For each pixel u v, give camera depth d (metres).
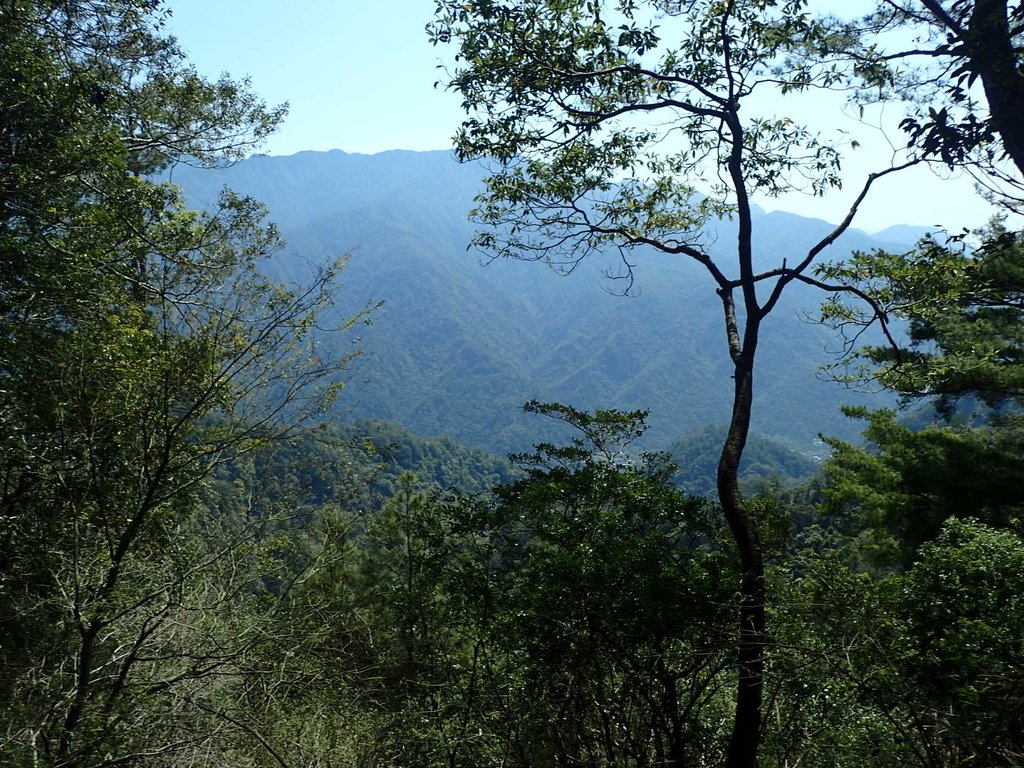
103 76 8.22
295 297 5.51
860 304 5.53
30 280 5.51
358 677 5.36
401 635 5.86
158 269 7.18
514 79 5.32
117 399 4.20
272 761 4.48
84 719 3.48
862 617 3.94
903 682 3.57
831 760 4.19
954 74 4.28
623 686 4.53
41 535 4.25
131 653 3.78
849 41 5.48
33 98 5.98
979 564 3.57
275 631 4.60
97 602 3.64
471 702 4.70
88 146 6.13
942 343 9.01
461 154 5.77
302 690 4.79
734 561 4.65
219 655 4.12
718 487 4.50
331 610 5.71
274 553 5.54
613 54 5.29
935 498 10.02
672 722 4.53
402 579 6.36
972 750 3.39
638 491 4.81
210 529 5.10
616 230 6.04
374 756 4.87
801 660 3.94
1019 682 3.15
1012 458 9.73
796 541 5.32
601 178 6.11
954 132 4.20
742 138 5.42
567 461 5.38
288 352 5.41
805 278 5.20
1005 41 4.26
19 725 3.39
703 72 5.41
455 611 5.25
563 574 4.31
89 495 4.33
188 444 4.78
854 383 5.96
